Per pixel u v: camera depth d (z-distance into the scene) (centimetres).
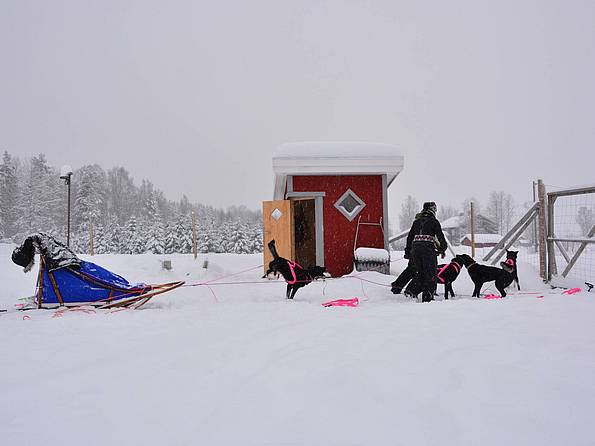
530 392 259
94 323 545
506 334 409
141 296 696
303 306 652
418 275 786
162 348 398
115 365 346
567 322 460
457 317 507
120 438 218
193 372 321
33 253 714
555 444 195
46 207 5409
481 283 758
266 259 1193
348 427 221
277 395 269
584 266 1069
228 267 1381
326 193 1192
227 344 406
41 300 706
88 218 4931
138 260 1327
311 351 367
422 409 239
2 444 214
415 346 374
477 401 247
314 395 266
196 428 226
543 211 994
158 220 5300
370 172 1166
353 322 499
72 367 345
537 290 898
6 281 1072
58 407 262
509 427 213
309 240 1509
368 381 287
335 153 1158
